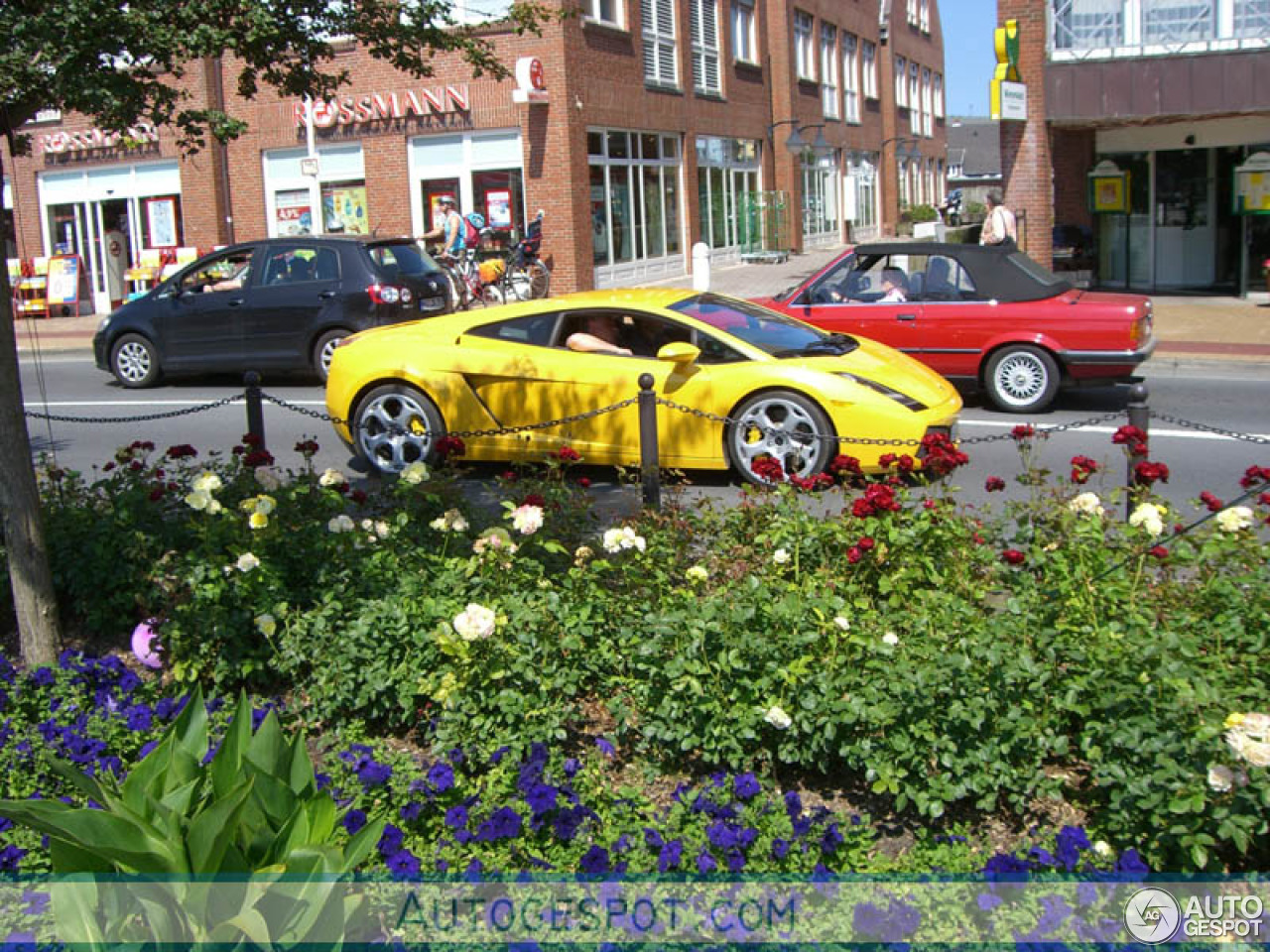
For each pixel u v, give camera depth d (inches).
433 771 164.2
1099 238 883.4
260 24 236.5
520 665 183.3
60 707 203.3
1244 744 140.5
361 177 989.2
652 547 226.7
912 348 486.9
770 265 1261.1
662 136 1100.5
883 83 1809.8
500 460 378.0
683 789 175.8
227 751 138.6
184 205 1040.2
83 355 804.0
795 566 221.1
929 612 191.2
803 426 349.7
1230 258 846.5
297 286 586.9
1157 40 700.7
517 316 380.2
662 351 349.7
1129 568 204.2
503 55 923.4
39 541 221.1
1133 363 460.8
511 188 948.0
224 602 214.7
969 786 160.7
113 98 230.4
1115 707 159.5
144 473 289.3
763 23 1325.0
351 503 303.3
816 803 173.5
